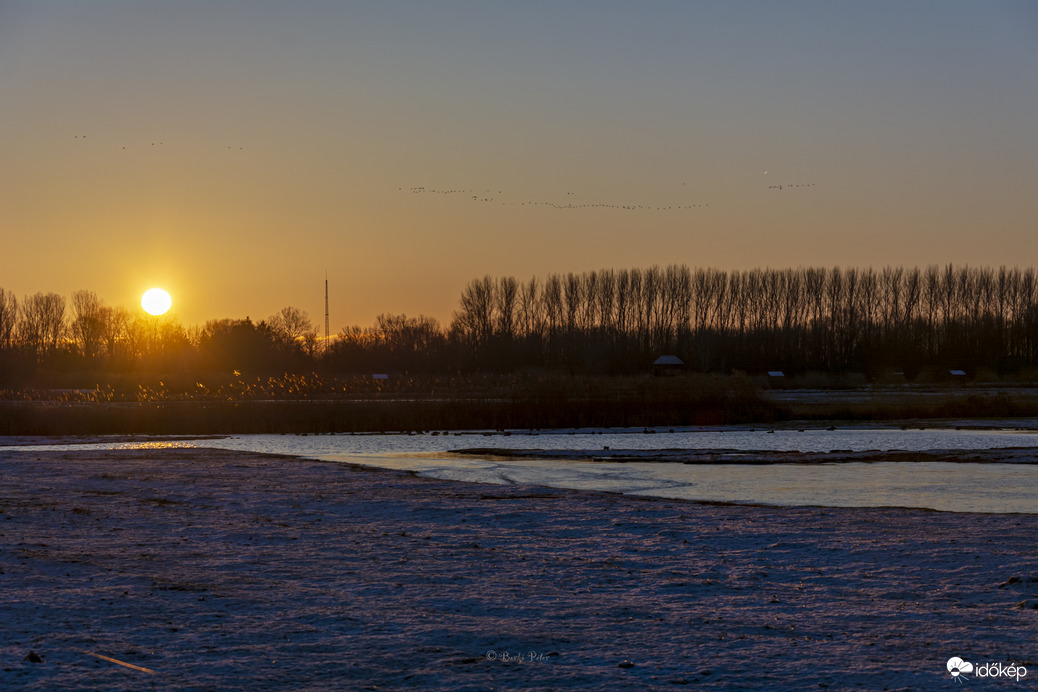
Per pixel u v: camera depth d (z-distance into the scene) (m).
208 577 13.66
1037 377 104.94
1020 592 13.02
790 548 16.75
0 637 10.12
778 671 9.36
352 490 25.56
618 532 18.75
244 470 30.84
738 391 57.19
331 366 108.62
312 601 12.25
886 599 12.70
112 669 9.15
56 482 27.08
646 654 9.95
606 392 56.66
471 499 23.75
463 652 9.98
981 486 26.97
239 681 8.90
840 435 47.00
